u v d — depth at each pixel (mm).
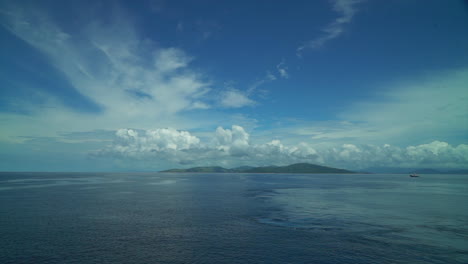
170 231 40844
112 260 29031
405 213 56375
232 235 38812
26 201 73125
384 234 39625
